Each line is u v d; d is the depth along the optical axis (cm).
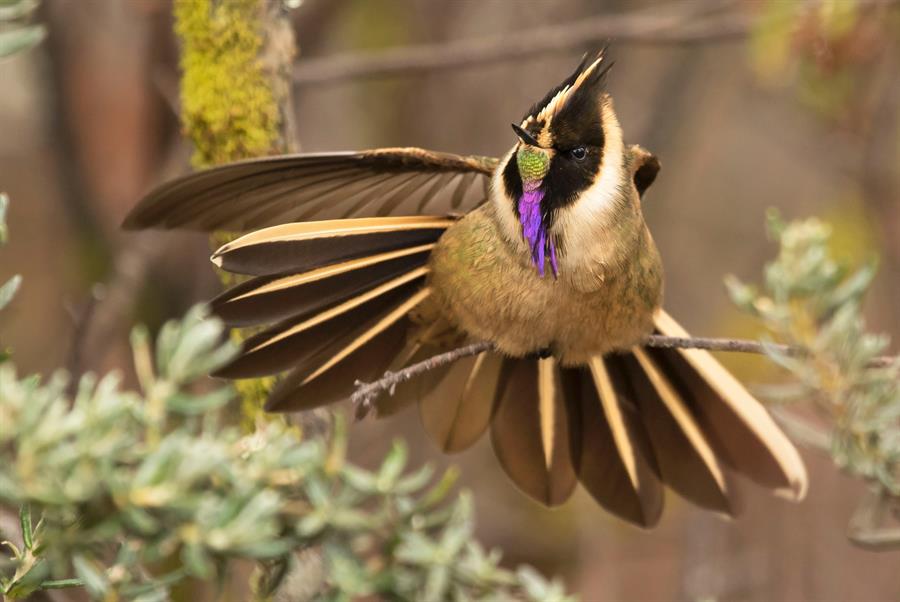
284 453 559
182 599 775
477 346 702
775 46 1072
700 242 1603
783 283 746
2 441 474
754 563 1323
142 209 638
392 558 679
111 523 491
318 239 675
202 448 502
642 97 1502
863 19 1082
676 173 1566
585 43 1284
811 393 730
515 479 768
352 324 704
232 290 661
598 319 700
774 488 752
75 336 880
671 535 1427
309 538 638
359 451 1328
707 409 767
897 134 1247
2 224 514
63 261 1406
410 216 700
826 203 1557
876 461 722
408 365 731
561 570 1416
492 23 1514
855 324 726
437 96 1471
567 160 702
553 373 766
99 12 1377
